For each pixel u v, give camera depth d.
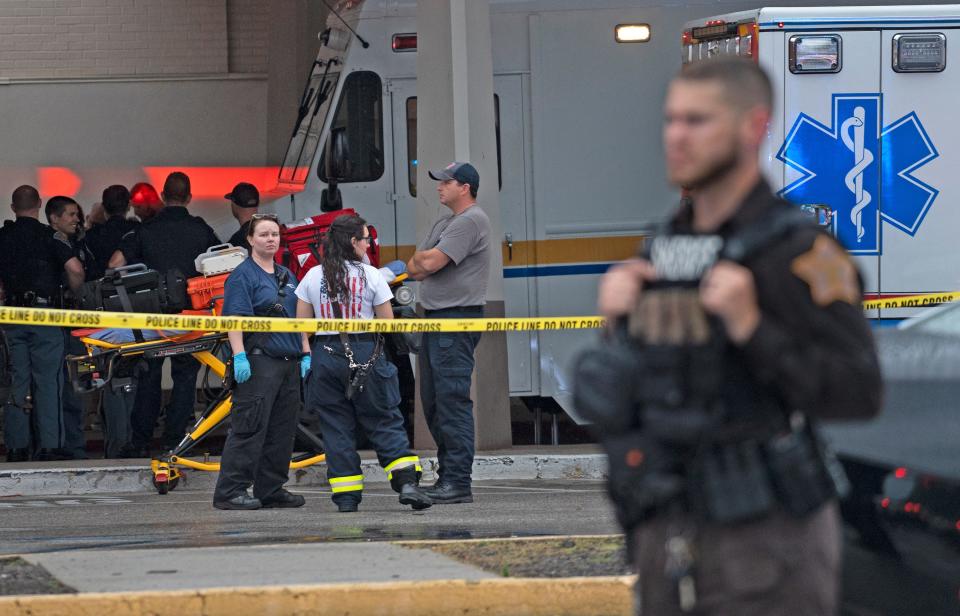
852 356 9.71
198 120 63.16
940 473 13.54
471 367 31.03
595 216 42.94
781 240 9.84
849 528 14.08
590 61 42.88
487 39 38.28
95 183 62.72
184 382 41.50
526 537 23.91
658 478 10.16
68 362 34.72
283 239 39.88
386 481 37.31
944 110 37.00
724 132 9.97
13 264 41.56
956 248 37.19
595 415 10.31
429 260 30.41
